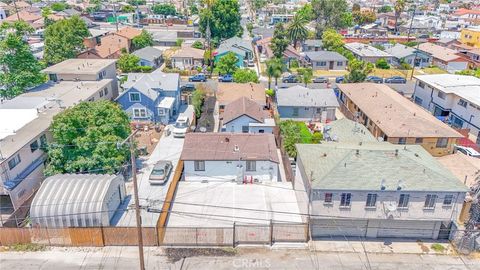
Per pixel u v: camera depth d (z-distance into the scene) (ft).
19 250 83.66
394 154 90.07
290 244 86.53
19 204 95.61
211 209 97.66
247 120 136.56
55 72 163.53
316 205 84.02
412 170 85.35
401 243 87.30
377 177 83.76
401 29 381.40
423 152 98.58
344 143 104.73
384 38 327.26
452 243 87.15
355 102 158.61
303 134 131.85
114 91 173.78
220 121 153.79
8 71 158.71
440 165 91.91
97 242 84.79
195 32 341.82
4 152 93.40
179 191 105.70
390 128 125.59
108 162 102.58
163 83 167.73
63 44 219.82
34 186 102.47
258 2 522.06
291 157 118.83
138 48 279.49
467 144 135.64
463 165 110.01
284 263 80.74
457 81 169.78
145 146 132.67
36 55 236.22
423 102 177.78
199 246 85.66
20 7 439.22
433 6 579.48
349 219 86.07
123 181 99.86
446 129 124.88
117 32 288.30
